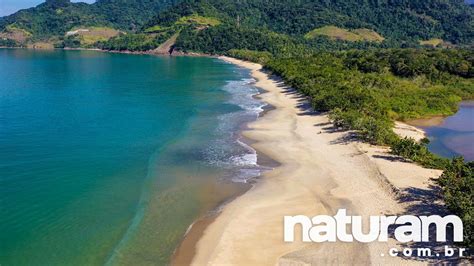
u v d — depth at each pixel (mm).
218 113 66625
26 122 58625
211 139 51812
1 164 41750
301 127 56312
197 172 40875
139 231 30000
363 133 48438
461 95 84312
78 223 31047
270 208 32812
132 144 49469
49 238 29094
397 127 58031
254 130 55688
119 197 35344
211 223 30859
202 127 57625
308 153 45406
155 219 31672
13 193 35500
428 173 37125
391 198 32844
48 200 34469
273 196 35062
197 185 37781
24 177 38875
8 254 27203
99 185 37562
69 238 29109
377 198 33125
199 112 67312
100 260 26641
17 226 30516
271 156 45125
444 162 39312
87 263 26359
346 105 61062
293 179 38438
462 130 59625
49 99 77812
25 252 27438
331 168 40438
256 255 26516
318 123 57906
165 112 67125
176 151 47094
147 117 63312
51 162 42875
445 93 82312
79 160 43688
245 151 47000
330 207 32406
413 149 41438
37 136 51719
